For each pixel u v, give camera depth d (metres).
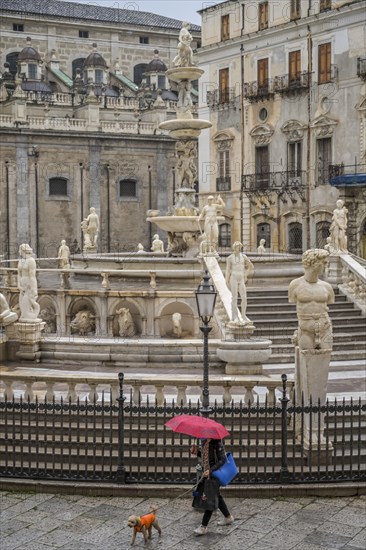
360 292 26.97
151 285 26.48
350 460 14.84
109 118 66.62
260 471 15.27
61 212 64.19
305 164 51.84
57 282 31.58
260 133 55.06
